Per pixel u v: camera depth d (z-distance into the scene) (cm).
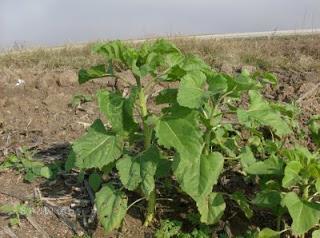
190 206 115
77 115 170
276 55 249
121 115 96
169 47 100
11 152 141
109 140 99
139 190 114
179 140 92
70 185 124
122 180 96
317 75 209
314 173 95
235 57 240
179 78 100
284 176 96
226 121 138
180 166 94
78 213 114
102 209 99
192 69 99
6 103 180
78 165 97
